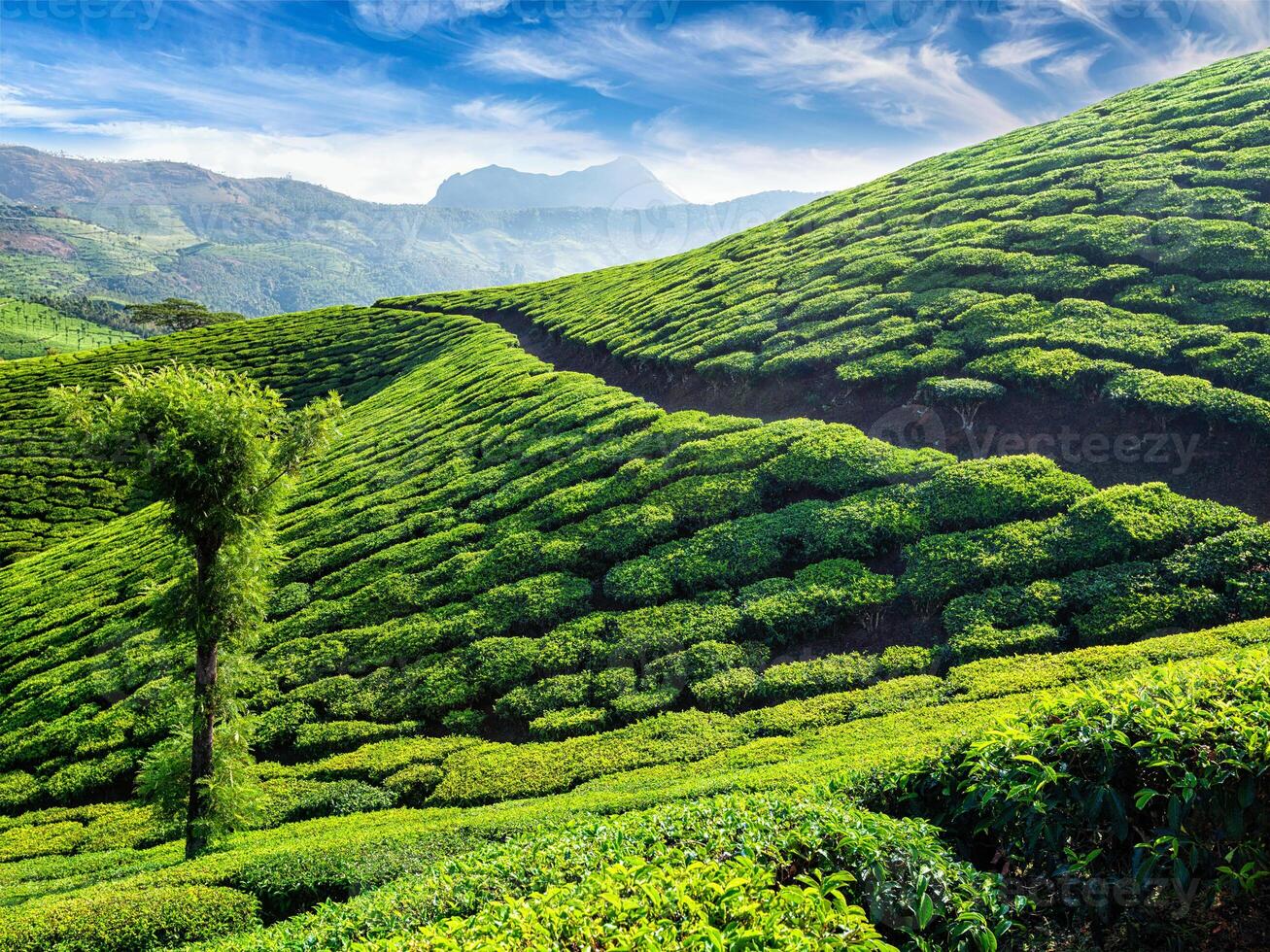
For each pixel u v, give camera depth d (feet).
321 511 123.95
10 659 109.70
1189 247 98.58
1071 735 24.73
